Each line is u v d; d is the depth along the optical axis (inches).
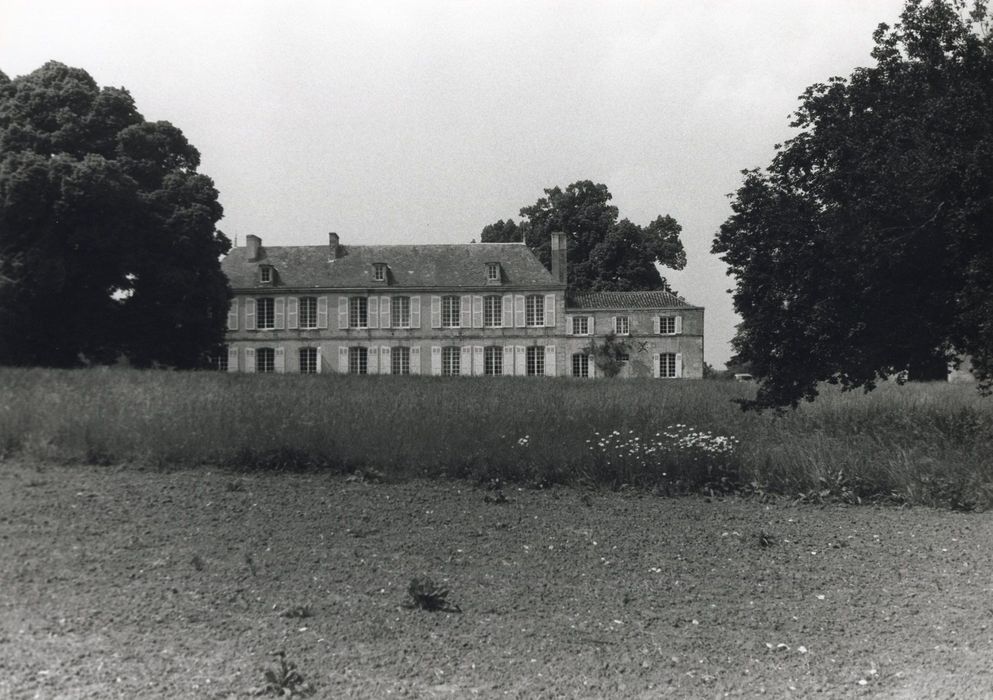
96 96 1702.8
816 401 727.7
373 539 309.1
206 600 237.9
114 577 256.7
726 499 405.4
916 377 605.3
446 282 2647.6
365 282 2652.6
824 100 568.7
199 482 398.0
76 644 203.5
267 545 296.5
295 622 223.1
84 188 1480.1
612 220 3270.2
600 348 2588.6
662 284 3257.9
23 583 248.7
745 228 587.8
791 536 331.3
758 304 584.7
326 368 2630.4
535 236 3312.0
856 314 553.9
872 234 511.8
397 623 224.4
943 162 491.8
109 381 749.9
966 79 538.9
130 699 174.4
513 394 740.7
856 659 208.1
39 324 1563.7
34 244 1493.6
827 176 552.1
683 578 272.5
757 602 250.7
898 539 329.4
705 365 2859.3
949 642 219.8
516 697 181.9
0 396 568.7
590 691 186.4
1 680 182.1
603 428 491.8
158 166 1755.7
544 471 424.8
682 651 211.8
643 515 362.0
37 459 440.8
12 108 1611.7
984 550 313.9
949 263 522.0
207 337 1760.6
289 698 176.2
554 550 300.7
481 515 351.3
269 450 440.1
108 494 367.6
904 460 434.3
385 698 178.4
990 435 515.2
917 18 556.1
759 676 197.0
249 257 2696.9
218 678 185.6
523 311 2623.0
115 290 1660.9
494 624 226.4
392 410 541.0
